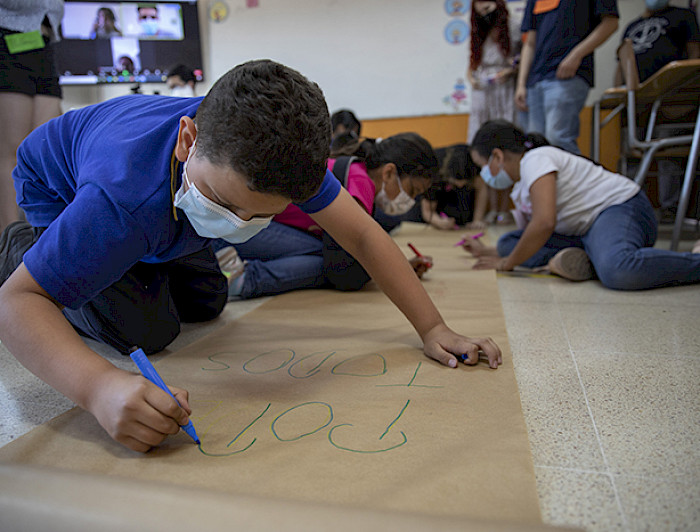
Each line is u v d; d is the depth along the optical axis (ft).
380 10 12.32
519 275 5.78
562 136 8.43
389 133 12.76
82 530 1.35
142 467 1.83
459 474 1.74
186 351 3.16
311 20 12.64
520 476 1.73
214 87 1.83
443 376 2.63
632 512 1.61
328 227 2.76
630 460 1.92
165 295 3.18
